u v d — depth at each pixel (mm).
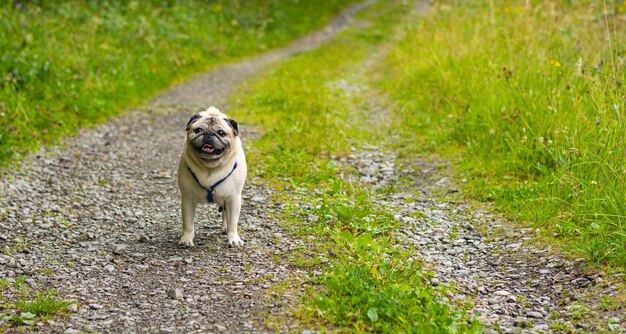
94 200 7941
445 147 9844
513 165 8391
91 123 12148
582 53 9789
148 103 14430
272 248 6242
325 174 8656
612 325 4590
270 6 31500
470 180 8266
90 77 14023
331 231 6340
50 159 9680
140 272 5746
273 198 7809
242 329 4625
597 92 7785
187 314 4910
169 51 19141
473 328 4500
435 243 6473
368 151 10188
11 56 13148
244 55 22906
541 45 10867
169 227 7004
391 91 14766
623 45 9938
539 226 6602
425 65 14875
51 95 12453
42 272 5727
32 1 19062
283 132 10984
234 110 13266
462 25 15570
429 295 4973
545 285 5445
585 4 11781
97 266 5887
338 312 4723
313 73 18047
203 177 5945
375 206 7484
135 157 9992
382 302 4703
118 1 21750
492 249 6297
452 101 11648
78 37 16453
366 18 34312
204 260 5996
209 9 25766
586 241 5938
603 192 6547
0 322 4730
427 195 8008
